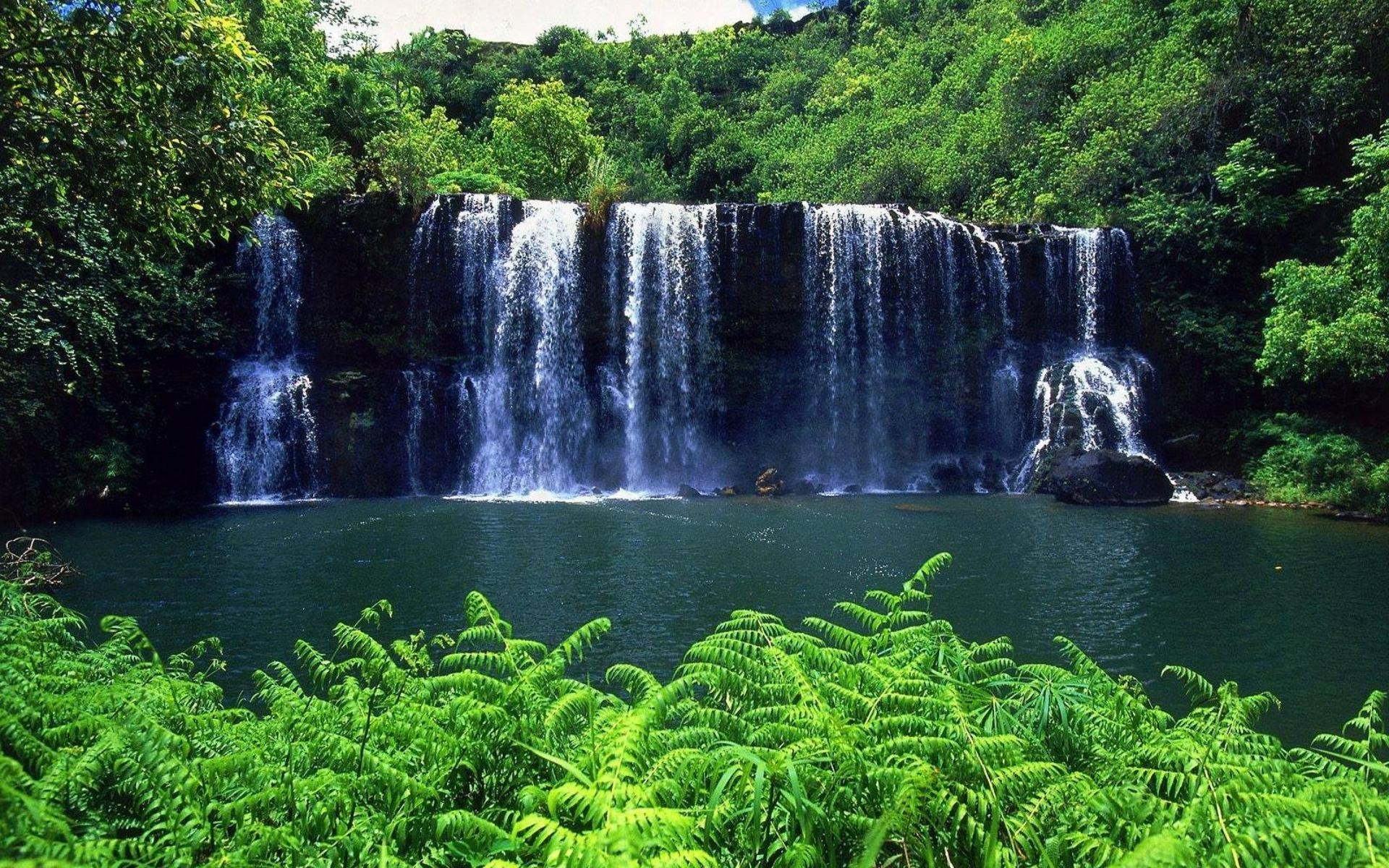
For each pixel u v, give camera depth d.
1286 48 26.00
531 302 25.52
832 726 2.87
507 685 3.34
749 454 26.16
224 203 8.99
